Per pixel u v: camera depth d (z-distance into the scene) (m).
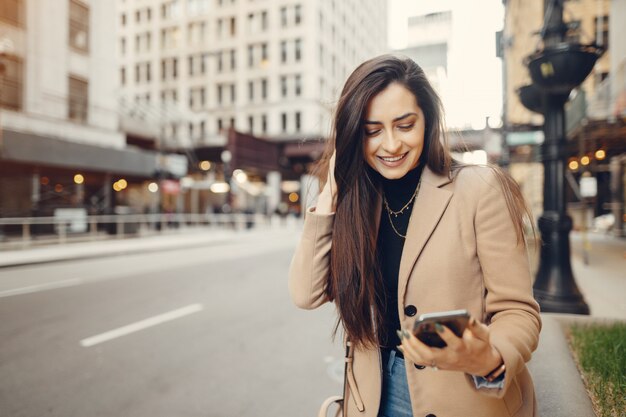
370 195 1.27
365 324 1.25
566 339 3.02
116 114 20.97
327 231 1.32
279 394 3.57
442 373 1.14
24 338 5.01
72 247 14.68
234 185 32.41
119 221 18.52
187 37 47.66
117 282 8.67
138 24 49.69
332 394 3.57
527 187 18.61
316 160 1.46
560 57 4.20
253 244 18.27
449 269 1.10
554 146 4.63
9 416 3.20
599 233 16.25
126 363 4.25
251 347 4.74
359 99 1.13
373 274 1.24
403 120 1.13
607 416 1.91
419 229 1.15
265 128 44.75
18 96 16.45
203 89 47.22
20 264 10.72
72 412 3.26
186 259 12.63
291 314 6.18
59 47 18.00
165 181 22.81
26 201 17.11
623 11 11.66
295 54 43.69
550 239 4.60
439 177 1.19
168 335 5.17
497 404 1.10
